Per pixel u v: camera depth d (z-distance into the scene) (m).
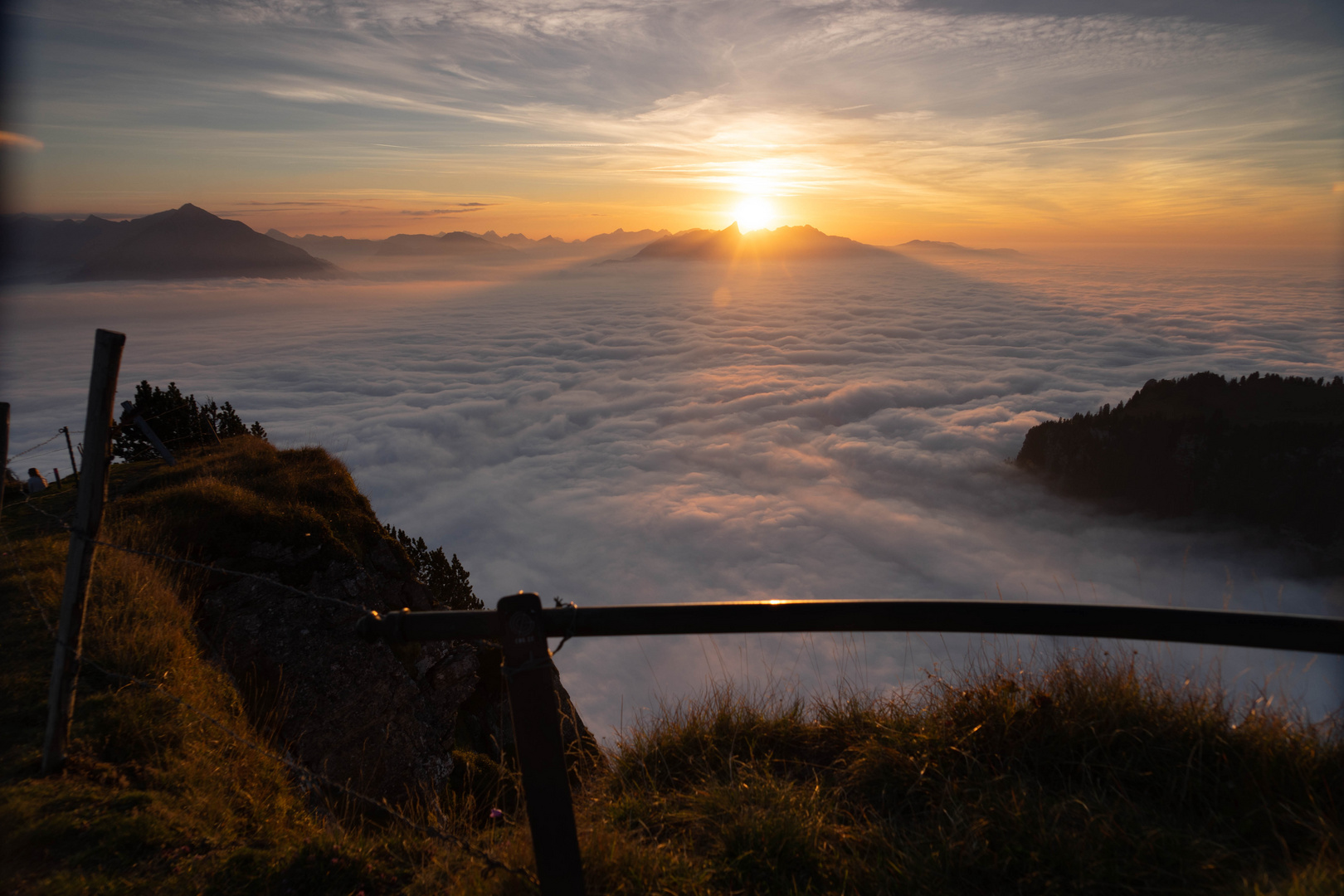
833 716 3.42
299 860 2.96
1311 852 2.24
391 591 9.20
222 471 10.91
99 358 3.29
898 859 2.44
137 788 3.49
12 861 2.80
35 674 4.46
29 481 11.23
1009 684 3.05
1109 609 2.02
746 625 2.15
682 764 3.37
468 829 3.30
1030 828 2.43
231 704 5.25
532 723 2.11
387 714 7.03
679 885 2.42
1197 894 2.14
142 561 6.93
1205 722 2.71
